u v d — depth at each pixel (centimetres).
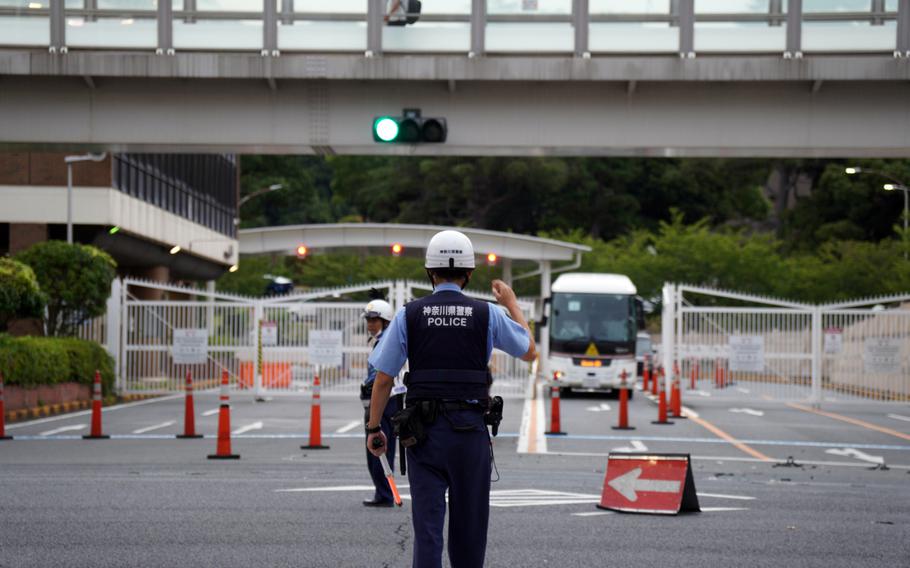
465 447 1612
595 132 5216
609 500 2972
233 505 3005
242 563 2231
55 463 4147
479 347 1642
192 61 5097
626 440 5312
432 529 1602
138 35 5166
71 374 7288
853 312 8062
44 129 5272
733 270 15600
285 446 4866
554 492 3328
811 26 5081
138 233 9969
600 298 9188
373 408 1673
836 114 5178
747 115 5191
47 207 9056
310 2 5112
